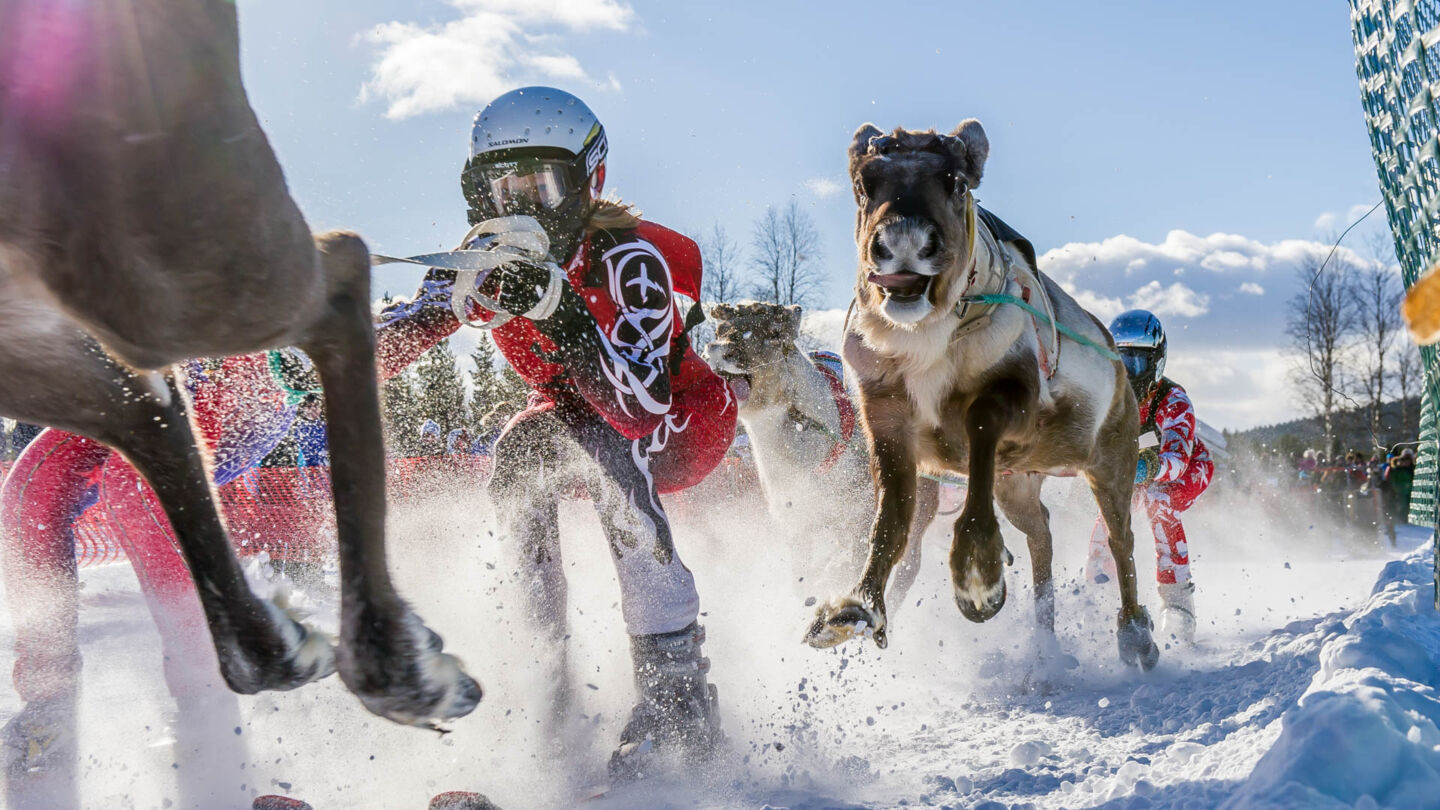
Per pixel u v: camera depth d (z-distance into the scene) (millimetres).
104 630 4508
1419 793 1986
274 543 4117
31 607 2697
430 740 3062
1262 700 3270
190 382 2910
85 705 3395
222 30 1775
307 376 2977
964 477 4574
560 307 2963
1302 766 2043
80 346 2059
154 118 1668
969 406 3850
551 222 3104
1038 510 5164
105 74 1621
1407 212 3273
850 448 5359
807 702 3746
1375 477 15984
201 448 2346
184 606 2895
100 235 1686
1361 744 2021
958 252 3627
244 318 1855
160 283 1756
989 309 3889
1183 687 3982
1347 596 6984
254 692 2193
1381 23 3381
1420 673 2697
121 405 2152
